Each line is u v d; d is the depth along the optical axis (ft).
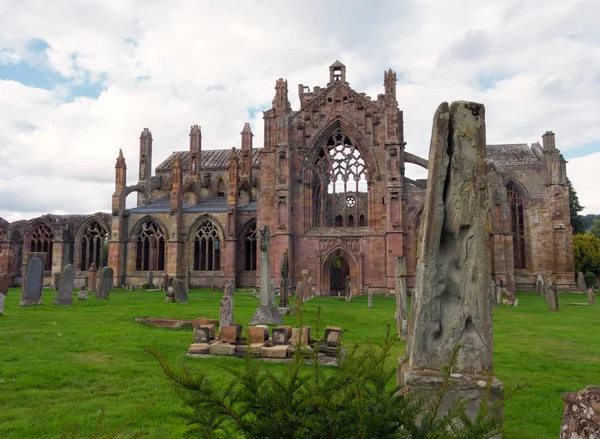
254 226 226.17
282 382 17.80
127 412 33.45
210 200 266.57
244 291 193.98
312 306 124.57
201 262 228.22
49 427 30.42
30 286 107.34
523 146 274.98
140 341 62.08
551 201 244.22
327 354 49.75
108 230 248.73
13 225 255.70
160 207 242.78
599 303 149.38
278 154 193.36
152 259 233.14
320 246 192.65
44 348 55.77
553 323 92.94
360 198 263.29
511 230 249.34
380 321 90.33
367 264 188.44
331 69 205.98
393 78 192.03
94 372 44.93
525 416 34.12
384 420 16.17
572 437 18.75
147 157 280.92
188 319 81.51
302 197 196.54
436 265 26.58
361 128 196.85
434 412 17.56
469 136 27.09
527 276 244.22
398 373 28.25
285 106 199.00
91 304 113.91
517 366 51.03
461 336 25.86
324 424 16.03
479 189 26.81
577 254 286.05
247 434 16.89
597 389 18.57
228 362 49.57
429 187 27.14
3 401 35.99
